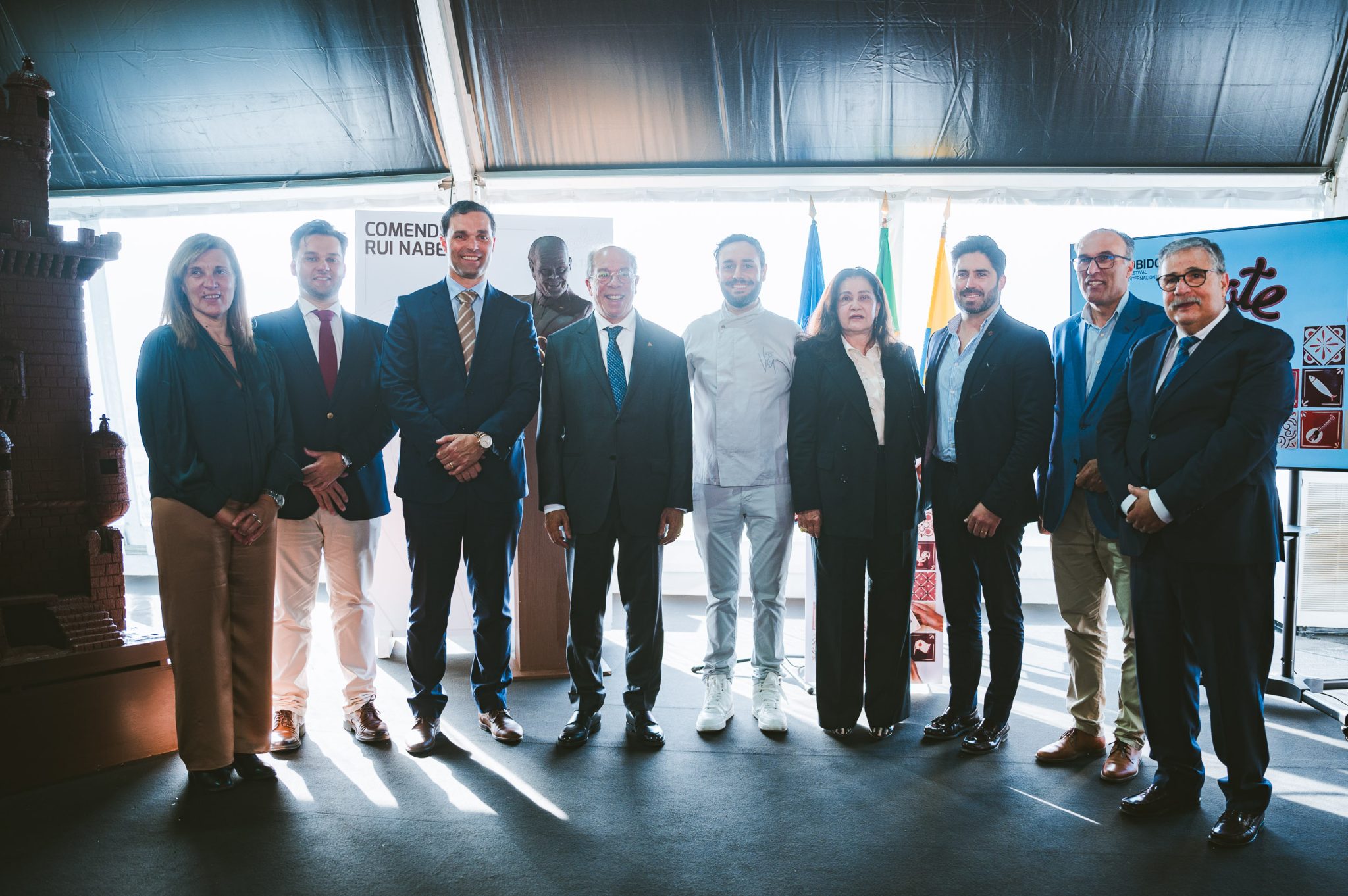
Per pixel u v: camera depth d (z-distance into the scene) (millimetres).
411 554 2805
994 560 2809
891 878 2023
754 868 2064
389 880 2008
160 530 2426
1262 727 2240
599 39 4273
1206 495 2166
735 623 3102
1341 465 3254
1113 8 4090
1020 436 2715
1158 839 2225
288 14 4246
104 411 5598
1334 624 4594
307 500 2816
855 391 2861
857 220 4840
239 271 2553
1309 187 4453
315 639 4348
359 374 2902
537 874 2033
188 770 2508
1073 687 2820
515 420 2734
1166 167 4453
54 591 2748
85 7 4297
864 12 4172
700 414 3092
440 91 4332
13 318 2676
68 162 4746
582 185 4621
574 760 2740
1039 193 4535
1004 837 2227
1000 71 4281
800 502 2902
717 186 4609
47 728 2543
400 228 3873
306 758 2758
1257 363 2199
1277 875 2041
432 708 2840
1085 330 2836
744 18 4199
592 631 2910
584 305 3822
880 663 2918
